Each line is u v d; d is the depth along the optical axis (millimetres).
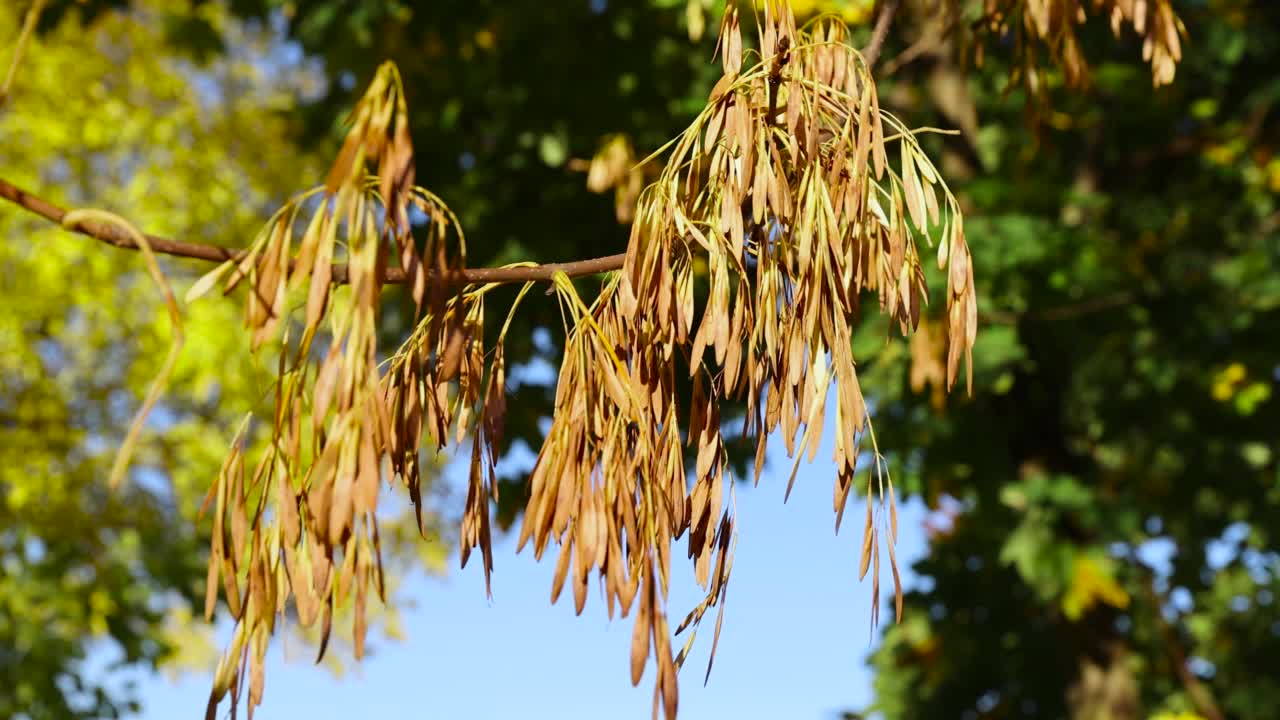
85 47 7734
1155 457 6742
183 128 8109
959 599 8438
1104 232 6711
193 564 7535
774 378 1479
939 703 9344
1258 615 9617
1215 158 7031
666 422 1449
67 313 7438
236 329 7391
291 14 6043
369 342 1188
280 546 1336
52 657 7070
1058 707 8648
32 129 7281
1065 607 5730
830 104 1565
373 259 1182
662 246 1477
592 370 1402
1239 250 6898
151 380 7168
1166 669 8352
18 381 7320
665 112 5539
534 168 5668
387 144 1197
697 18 2975
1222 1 6676
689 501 1518
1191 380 6395
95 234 1130
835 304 1451
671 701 1271
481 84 5633
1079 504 5773
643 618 1289
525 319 5715
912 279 1530
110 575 7445
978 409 6152
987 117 6395
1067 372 6379
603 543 1320
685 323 1479
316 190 1241
